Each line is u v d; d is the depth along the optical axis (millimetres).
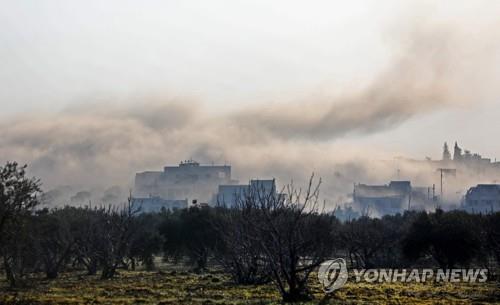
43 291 114188
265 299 98000
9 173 115375
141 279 145625
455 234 173500
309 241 100750
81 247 177125
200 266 197500
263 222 109812
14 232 116625
